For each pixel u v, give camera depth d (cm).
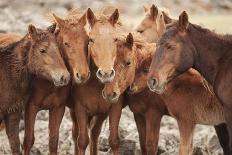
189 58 1488
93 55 1545
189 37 1498
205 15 4619
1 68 1616
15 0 4225
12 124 1659
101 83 1614
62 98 1647
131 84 1614
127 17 4138
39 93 1636
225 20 4172
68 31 1577
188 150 1634
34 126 1806
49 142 1664
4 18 2916
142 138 1709
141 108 1680
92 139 1745
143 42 1656
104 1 4541
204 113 1628
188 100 1628
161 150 1817
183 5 4825
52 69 1550
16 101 1630
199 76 1619
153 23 2003
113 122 1642
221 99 1512
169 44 1478
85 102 1638
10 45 1634
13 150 1675
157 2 4709
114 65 1561
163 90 1471
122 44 1577
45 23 2762
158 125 1680
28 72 1616
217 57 1514
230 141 1497
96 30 1556
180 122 1642
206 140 1831
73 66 1565
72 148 1847
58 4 4259
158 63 1473
